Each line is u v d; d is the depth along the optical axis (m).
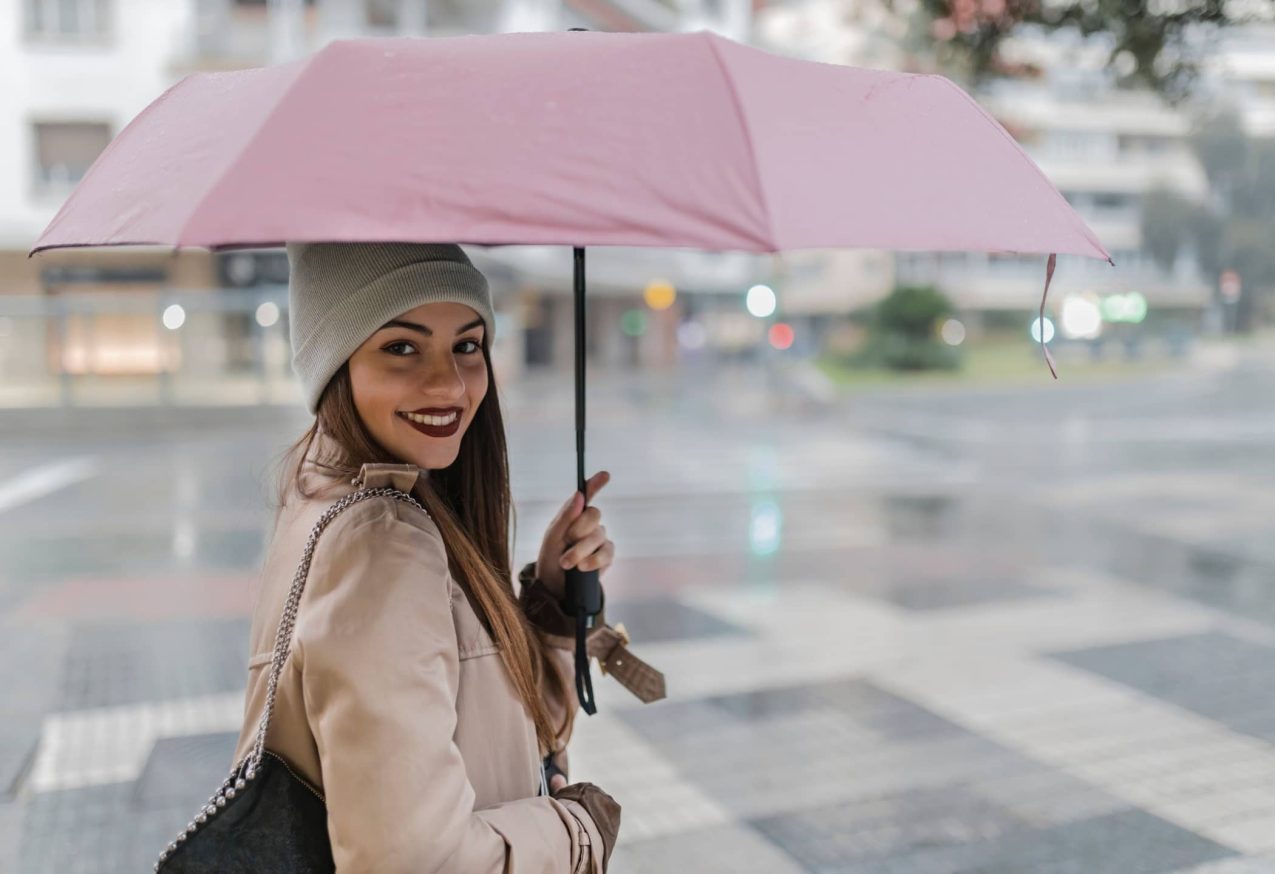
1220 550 8.42
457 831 1.09
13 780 3.95
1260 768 4.05
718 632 6.07
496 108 1.08
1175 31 4.13
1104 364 36.22
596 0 32.03
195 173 1.06
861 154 1.17
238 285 22.94
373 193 1.00
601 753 4.23
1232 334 37.03
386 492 1.21
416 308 1.24
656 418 22.08
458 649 1.22
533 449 16.55
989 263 47.75
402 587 1.12
